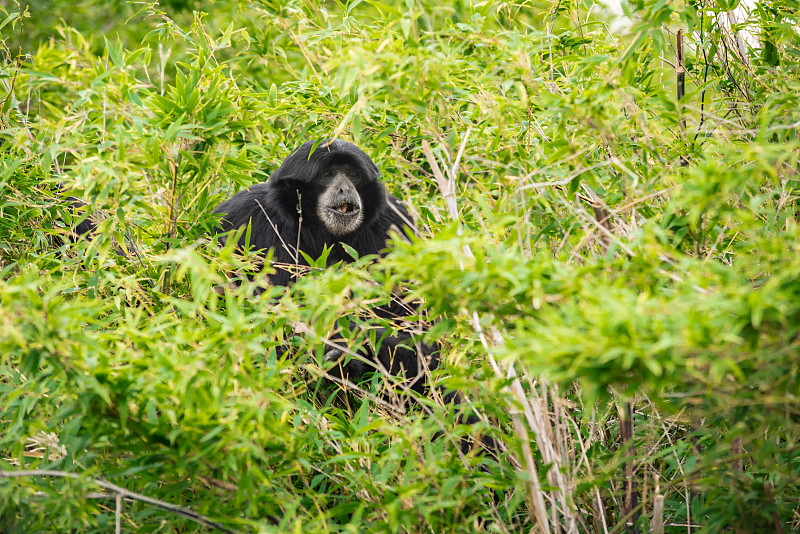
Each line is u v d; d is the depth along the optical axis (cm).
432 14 923
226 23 1795
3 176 982
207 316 712
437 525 734
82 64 941
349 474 763
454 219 794
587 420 826
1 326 617
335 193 1277
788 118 838
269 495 724
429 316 742
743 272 733
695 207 667
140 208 999
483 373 743
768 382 601
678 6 811
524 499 738
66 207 1105
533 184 786
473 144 977
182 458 677
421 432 749
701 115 952
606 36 1123
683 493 851
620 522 775
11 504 714
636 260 648
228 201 1338
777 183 692
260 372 728
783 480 735
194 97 988
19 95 1170
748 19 1066
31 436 769
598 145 909
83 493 684
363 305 801
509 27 1077
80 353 646
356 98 999
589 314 553
